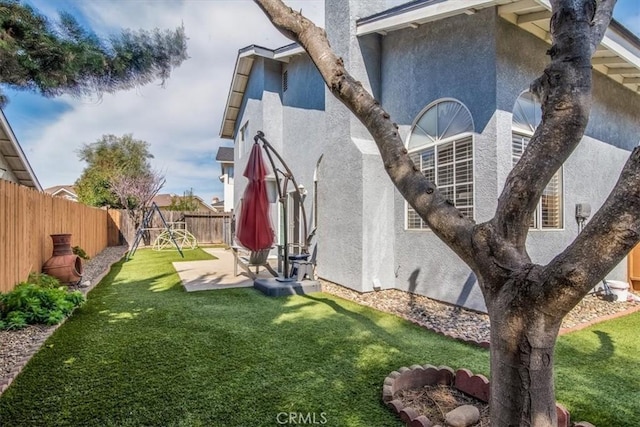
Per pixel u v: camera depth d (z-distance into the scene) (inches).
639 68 316.8
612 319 250.2
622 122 372.5
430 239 297.4
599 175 336.5
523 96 272.1
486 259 85.9
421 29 306.5
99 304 278.5
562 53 88.3
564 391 144.3
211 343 193.5
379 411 128.4
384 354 180.5
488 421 120.1
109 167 1142.3
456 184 277.6
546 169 84.6
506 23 255.9
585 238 70.8
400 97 329.1
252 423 120.9
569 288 71.0
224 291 331.6
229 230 857.5
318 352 182.1
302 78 497.0
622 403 135.4
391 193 338.3
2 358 168.9
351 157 338.6
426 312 261.4
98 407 129.6
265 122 554.9
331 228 367.6
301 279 339.3
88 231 557.0
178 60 220.2
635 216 65.8
